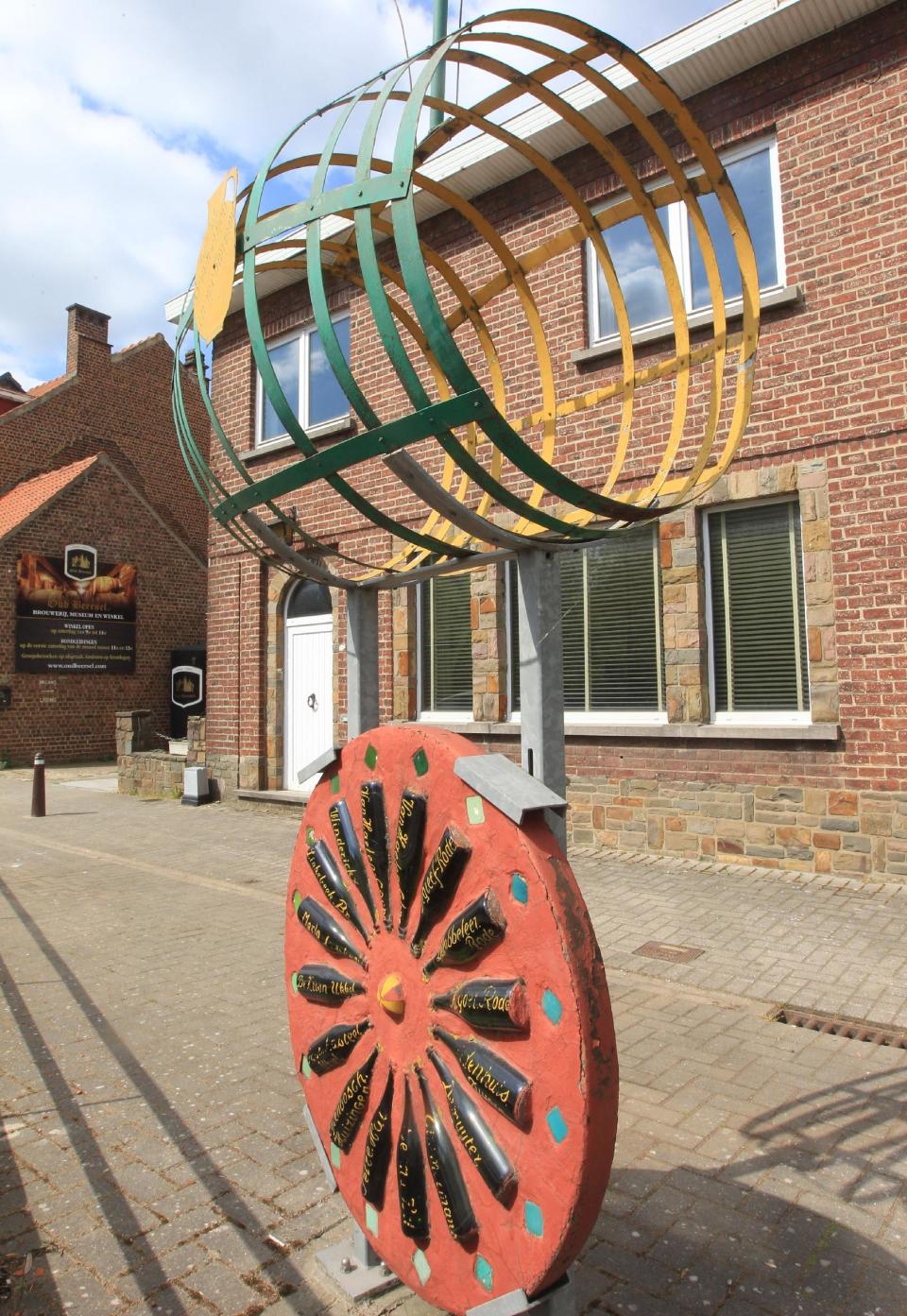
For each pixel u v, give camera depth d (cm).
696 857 791
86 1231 275
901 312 709
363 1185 207
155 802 1322
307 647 1190
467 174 924
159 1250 264
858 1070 379
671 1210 278
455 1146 177
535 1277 157
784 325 763
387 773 204
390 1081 198
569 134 871
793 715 768
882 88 725
